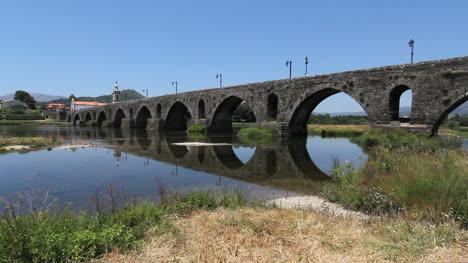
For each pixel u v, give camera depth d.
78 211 8.87
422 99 22.16
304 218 6.83
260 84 37.91
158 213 7.28
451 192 7.08
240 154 23.03
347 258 4.82
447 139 17.19
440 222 6.24
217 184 13.05
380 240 5.51
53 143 29.69
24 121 109.94
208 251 5.16
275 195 11.02
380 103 25.08
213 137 39.16
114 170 16.33
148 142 32.38
